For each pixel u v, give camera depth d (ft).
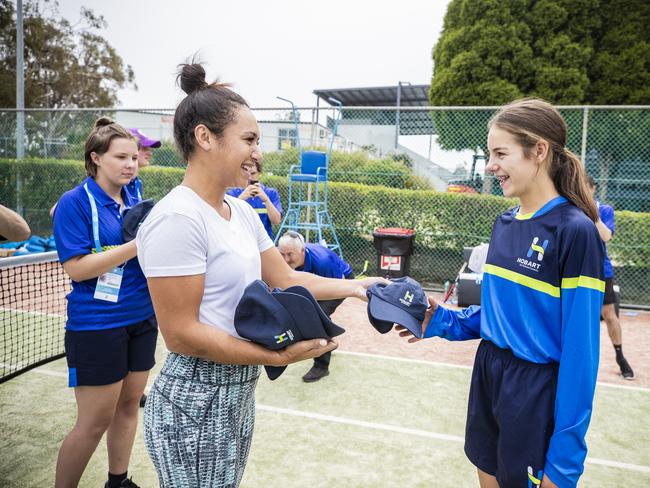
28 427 10.27
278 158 29.91
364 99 68.90
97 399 6.75
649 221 23.48
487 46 34.24
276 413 11.24
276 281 5.44
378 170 28.45
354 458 9.34
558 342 4.79
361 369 14.34
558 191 5.05
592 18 33.27
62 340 16.08
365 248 28.32
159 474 4.42
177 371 4.32
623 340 18.16
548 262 4.76
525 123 4.93
